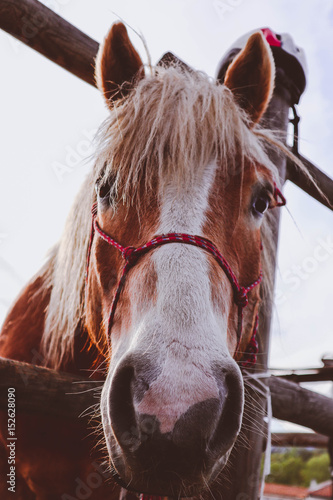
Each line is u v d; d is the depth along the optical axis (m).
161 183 1.18
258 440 1.69
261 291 1.74
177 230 1.08
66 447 1.57
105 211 1.30
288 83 2.11
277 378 2.05
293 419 2.07
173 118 1.26
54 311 1.65
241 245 1.27
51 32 1.79
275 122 2.04
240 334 1.23
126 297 1.08
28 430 1.58
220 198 1.21
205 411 0.82
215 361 0.89
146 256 1.07
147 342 0.89
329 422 2.23
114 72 1.53
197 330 0.90
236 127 1.34
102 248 1.30
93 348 1.64
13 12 1.69
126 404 0.91
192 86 1.39
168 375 0.84
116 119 1.37
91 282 1.43
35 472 1.58
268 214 1.86
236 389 0.92
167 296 0.94
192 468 0.83
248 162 1.32
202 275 1.00
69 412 1.36
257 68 1.57
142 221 1.16
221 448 0.91
